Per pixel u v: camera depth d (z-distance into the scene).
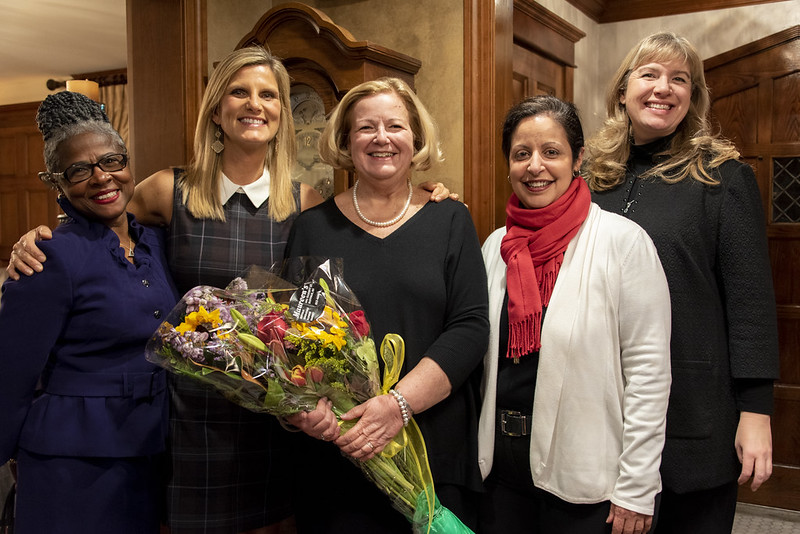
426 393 1.46
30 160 5.77
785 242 3.17
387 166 1.55
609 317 1.43
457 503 1.58
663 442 1.40
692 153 1.66
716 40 3.46
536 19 2.99
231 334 1.32
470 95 2.34
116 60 5.14
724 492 1.59
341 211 1.66
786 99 3.13
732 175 1.58
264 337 1.34
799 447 3.15
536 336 1.47
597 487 1.41
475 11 2.31
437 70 2.41
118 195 1.54
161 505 1.71
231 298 1.41
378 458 1.46
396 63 2.29
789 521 3.05
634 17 3.67
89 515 1.48
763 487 3.21
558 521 1.46
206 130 1.74
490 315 1.58
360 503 1.54
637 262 1.43
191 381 1.67
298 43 2.28
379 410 1.42
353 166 1.68
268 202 1.78
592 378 1.42
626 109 1.78
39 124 1.53
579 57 3.60
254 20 2.76
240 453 1.69
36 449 1.46
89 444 1.46
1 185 5.91
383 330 1.54
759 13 3.33
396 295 1.55
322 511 1.55
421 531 1.48
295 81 2.32
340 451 1.54
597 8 3.67
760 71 3.18
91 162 1.48
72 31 4.28
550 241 1.51
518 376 1.52
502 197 2.41
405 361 1.54
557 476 1.44
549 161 1.50
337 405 1.45
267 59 1.73
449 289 1.58
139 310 1.52
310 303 1.40
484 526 1.61
